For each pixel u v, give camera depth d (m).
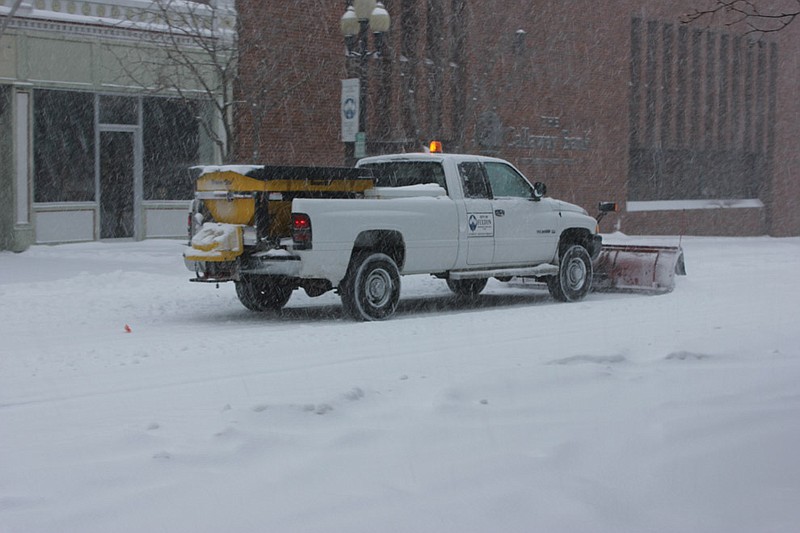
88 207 23.16
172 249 22.83
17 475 5.23
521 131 33.62
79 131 22.89
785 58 44.91
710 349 9.18
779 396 7.18
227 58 23.50
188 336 10.70
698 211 41.62
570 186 35.69
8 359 9.11
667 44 39.81
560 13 34.72
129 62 23.09
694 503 4.82
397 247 12.78
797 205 46.19
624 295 16.05
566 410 6.69
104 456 5.63
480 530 4.40
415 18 29.61
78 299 13.90
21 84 21.53
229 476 5.18
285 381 7.91
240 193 11.80
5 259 20.17
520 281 17.14
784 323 11.53
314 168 12.00
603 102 36.69
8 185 21.80
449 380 7.75
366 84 23.19
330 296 15.43
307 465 5.34
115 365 8.82
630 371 8.15
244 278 12.41
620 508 4.72
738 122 43.06
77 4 22.28
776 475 5.27
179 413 6.74
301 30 26.36
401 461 5.45
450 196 13.37
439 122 30.64
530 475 5.22
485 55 31.47
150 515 4.59
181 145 24.78
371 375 8.12
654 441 5.89
